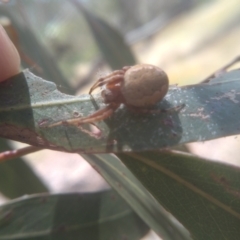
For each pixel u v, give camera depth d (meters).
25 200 0.08
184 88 0.06
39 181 0.11
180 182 0.06
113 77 0.06
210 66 0.35
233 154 0.21
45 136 0.05
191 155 0.05
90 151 0.05
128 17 0.53
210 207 0.06
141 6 0.53
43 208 0.08
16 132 0.05
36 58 0.12
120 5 0.53
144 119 0.05
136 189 0.07
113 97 0.05
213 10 0.54
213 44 0.41
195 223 0.06
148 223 0.07
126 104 0.05
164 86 0.05
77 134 0.05
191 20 0.53
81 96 0.06
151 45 0.48
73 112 0.06
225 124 0.05
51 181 0.25
